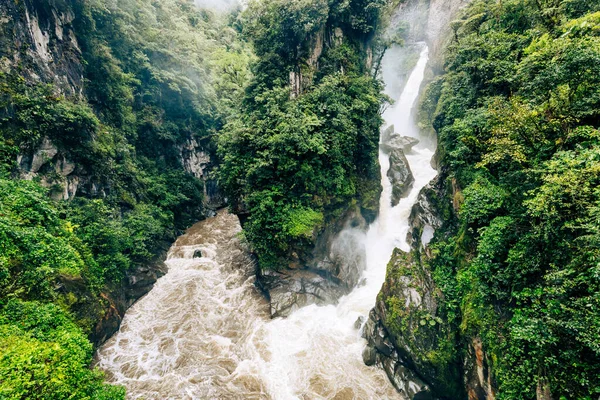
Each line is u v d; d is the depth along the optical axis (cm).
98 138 2197
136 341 1658
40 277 1140
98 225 1819
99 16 2598
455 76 1995
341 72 2239
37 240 1205
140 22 3281
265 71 2195
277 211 1855
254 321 1777
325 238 1997
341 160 2038
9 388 681
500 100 1187
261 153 1825
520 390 795
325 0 2072
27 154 1650
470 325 1091
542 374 729
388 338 1437
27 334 898
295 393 1313
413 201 2281
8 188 1333
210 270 2392
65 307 1292
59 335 975
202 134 3800
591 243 646
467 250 1315
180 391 1345
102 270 1698
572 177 718
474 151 1429
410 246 1958
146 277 2133
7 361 761
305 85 2125
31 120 1686
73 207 1817
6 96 1589
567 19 1308
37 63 1856
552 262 794
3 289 1021
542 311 734
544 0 1545
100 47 2478
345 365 1447
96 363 1499
